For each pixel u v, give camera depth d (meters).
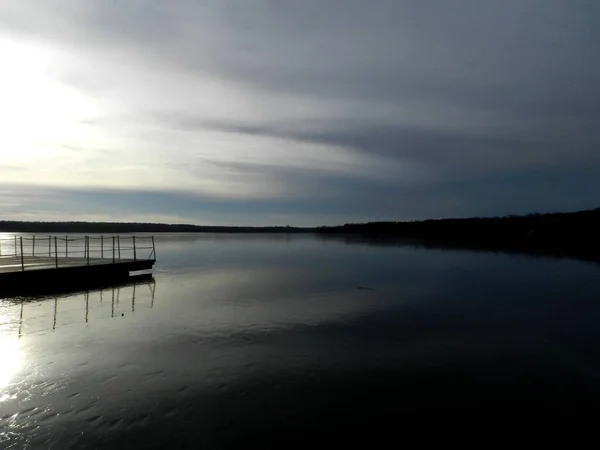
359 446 6.81
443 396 8.70
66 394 8.71
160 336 13.07
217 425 7.45
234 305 18.27
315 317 15.91
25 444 6.82
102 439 6.98
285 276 29.53
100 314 16.16
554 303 19.08
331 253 59.72
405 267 36.66
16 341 12.37
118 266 25.75
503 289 23.36
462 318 15.83
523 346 12.20
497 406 8.27
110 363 10.56
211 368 10.25
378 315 16.31
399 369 10.26
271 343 12.38
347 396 8.67
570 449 6.78
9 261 27.30
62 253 45.22
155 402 8.35
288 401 8.42
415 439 7.04
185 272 32.09
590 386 9.31
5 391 8.86
